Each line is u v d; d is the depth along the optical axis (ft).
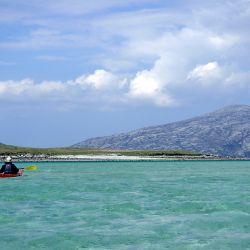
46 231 78.02
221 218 90.84
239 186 169.17
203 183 185.68
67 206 108.99
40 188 159.53
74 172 286.25
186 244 68.49
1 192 144.15
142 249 65.67
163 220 88.58
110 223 85.35
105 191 148.66
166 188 160.25
